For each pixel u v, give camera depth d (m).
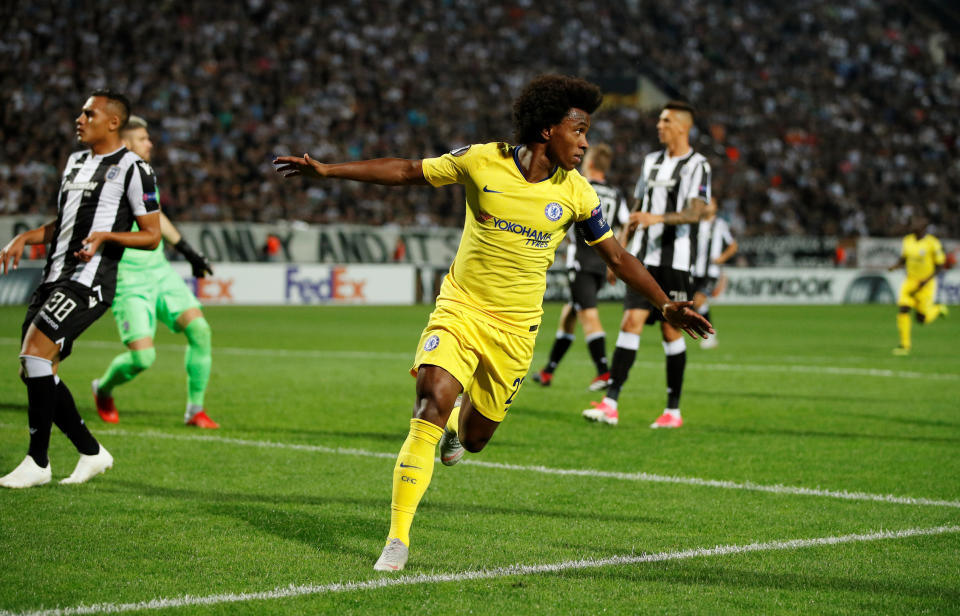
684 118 12.73
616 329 30.78
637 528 7.57
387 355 22.03
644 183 12.99
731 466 10.16
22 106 45.66
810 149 62.94
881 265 54.69
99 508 7.92
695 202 12.47
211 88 50.97
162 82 49.62
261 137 49.66
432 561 6.61
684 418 13.52
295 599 5.76
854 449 11.20
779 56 69.88
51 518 7.57
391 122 54.31
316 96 53.75
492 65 60.53
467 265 6.85
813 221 58.53
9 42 48.00
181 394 15.20
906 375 19.12
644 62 64.62
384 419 13.08
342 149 51.34
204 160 47.53
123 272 11.86
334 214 48.22
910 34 75.62
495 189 6.62
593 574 6.35
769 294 50.16
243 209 45.97
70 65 48.06
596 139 57.41
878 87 69.69
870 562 6.71
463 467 9.94
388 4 61.19
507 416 13.55
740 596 5.95
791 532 7.50
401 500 6.46
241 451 10.60
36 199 42.22
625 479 9.43
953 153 66.00
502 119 57.03
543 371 17.14
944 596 6.00
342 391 15.91
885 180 62.53
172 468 9.62
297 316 35.03
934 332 31.55
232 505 8.11
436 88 57.50
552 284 45.88
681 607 5.73
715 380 18.17
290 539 7.09
